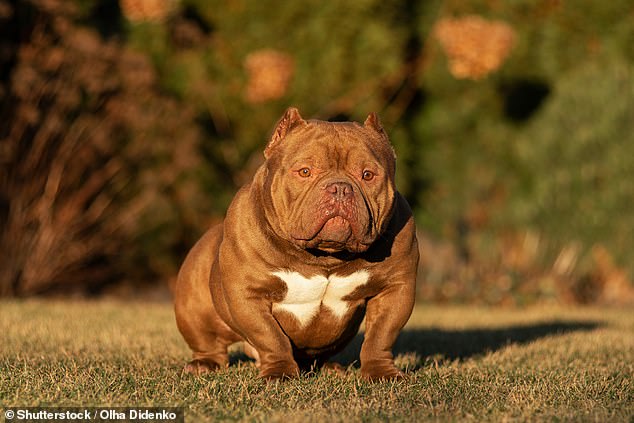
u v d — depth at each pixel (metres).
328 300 5.92
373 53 16.62
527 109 17.69
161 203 15.33
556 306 15.51
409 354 7.98
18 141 14.03
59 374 5.89
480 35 15.47
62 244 14.70
